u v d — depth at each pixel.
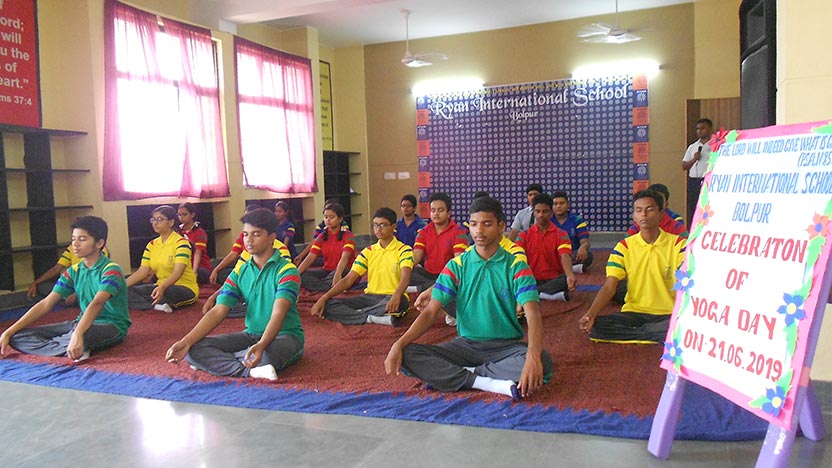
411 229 6.20
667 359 2.16
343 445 2.32
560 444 2.26
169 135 7.24
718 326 1.97
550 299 4.97
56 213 6.48
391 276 4.59
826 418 2.42
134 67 6.78
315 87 10.04
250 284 3.32
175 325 4.47
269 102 8.93
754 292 1.88
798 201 1.82
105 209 6.53
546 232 5.04
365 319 4.35
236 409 2.73
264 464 2.19
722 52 9.27
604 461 2.11
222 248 8.32
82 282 3.79
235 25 8.51
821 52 2.81
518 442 2.29
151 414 2.70
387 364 2.70
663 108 9.72
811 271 1.72
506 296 2.84
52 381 3.18
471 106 10.79
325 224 5.83
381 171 11.46
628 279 3.74
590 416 2.47
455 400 2.70
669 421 2.11
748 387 1.82
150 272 5.12
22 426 2.60
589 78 10.06
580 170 10.27
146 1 7.43
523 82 10.45
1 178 5.79
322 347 3.72
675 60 9.56
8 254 5.84
